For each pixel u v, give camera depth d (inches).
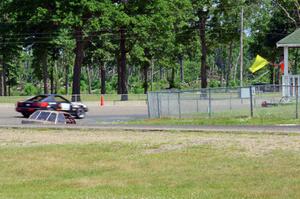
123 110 1982.0
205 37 3548.2
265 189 518.6
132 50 3513.8
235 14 3400.6
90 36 3189.0
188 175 610.5
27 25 2920.8
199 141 852.0
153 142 858.8
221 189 531.2
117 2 2859.3
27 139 953.5
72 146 842.8
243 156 702.5
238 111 1510.8
